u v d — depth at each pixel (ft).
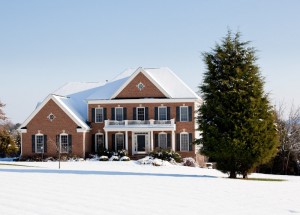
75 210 49.14
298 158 195.52
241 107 104.99
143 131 172.04
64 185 71.41
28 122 175.22
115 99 176.76
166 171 122.52
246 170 106.83
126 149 172.04
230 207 55.72
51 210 48.57
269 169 187.52
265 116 105.60
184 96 173.37
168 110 173.27
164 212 50.37
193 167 151.12
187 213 50.39
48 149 172.86
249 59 107.24
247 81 106.11
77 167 127.03
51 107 174.29
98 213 47.98
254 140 102.99
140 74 176.35
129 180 83.66
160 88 174.60
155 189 70.23
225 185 81.10
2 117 187.21
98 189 67.62
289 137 191.62
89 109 179.42
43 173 94.63
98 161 159.43
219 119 105.81
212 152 105.70
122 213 48.57
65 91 203.51
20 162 152.76
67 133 172.24
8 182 73.56
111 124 174.29
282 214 52.11
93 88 204.74
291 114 199.52
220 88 107.86
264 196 67.41
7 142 185.06
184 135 172.14
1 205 50.67
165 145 172.04
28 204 51.80
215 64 108.88
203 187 75.87
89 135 177.58
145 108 174.70
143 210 50.96
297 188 81.82
